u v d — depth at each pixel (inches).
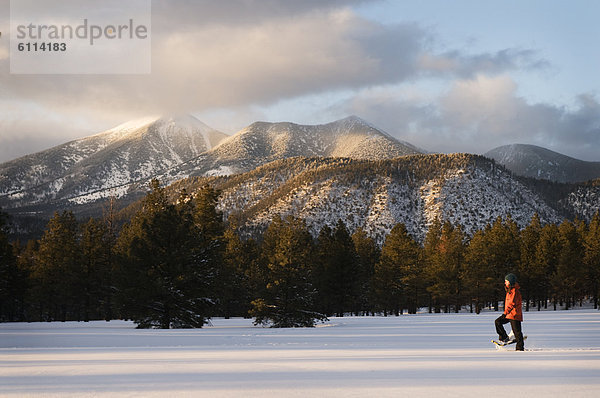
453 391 209.0
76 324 1641.2
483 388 216.1
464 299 3267.7
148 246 1381.6
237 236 2987.2
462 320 1553.9
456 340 649.0
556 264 3484.3
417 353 405.4
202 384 231.0
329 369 286.2
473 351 426.9
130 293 1310.3
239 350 464.8
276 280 1571.1
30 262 3004.4
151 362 336.8
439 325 1198.3
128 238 2182.6
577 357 351.9
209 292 1444.4
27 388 222.1
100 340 701.9
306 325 1530.5
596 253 3314.5
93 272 2397.9
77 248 2454.5
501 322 448.1
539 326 1035.9
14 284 2472.9
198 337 773.3
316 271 2536.9
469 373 264.1
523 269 3314.5
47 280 2492.6
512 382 232.5
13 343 646.5
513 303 438.0
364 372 271.0
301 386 223.9
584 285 3356.3
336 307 2635.3
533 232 3582.7
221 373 271.0
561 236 3597.4
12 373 275.0
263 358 364.5
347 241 2694.4
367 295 3221.0
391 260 3083.2
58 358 378.9
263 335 836.0
